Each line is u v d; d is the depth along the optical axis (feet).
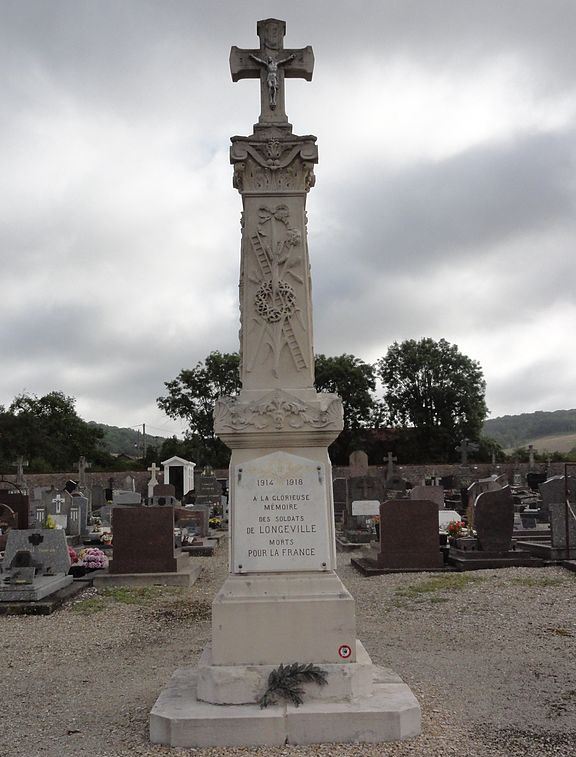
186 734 15.31
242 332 19.49
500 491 45.83
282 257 19.62
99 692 19.97
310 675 16.28
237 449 18.49
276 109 20.25
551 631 26.89
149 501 84.07
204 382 192.24
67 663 23.77
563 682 20.24
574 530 45.06
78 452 204.03
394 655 23.79
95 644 26.71
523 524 68.95
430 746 15.10
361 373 191.01
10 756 15.06
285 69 20.57
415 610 31.99
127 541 42.68
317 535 17.92
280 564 17.76
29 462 189.06
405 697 16.53
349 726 15.44
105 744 15.60
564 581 37.96
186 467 145.28
